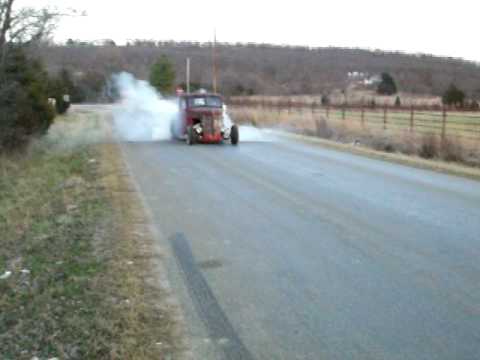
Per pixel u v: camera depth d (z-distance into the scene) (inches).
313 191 460.8
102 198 420.8
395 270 265.6
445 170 588.7
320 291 239.3
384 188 478.0
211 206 401.4
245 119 1385.3
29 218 380.2
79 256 281.4
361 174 555.2
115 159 653.9
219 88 2861.7
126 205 398.3
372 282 249.8
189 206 400.8
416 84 3484.3
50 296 229.8
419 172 573.9
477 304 225.9
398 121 1439.5
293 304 225.6
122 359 179.2
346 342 193.0
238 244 307.9
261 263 275.6
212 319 210.8
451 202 420.2
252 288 242.5
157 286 243.1
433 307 222.7
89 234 321.4
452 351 186.7
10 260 289.6
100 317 208.1
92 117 1517.0
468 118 1545.3
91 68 2488.9
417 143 874.8
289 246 304.3
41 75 930.1
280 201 419.8
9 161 693.9
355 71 3659.0
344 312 217.9
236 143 856.3
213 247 302.0
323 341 193.8
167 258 281.9
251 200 423.2
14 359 181.6
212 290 239.6
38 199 448.5
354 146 842.8
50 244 307.6
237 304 225.3
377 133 1011.3
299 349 187.9
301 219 364.5
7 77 771.4
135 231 329.7
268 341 193.8
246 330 202.1
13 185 544.7
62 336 194.9
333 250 297.3
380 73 3641.7
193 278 253.8
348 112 1769.2
